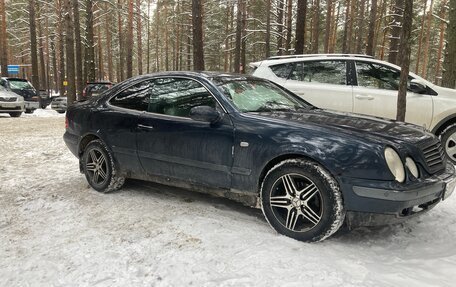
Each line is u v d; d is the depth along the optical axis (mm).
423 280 2934
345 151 3357
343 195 3363
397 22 16297
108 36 43344
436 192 3494
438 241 3676
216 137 4008
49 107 27562
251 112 4094
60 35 33719
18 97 17422
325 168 3436
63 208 4594
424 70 33938
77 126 5355
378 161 3254
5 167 6664
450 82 9352
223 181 4051
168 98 4562
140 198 4887
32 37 27156
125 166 4895
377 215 3307
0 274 3139
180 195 5004
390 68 7078
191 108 4297
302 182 3588
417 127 4180
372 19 21250
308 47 34844
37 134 10898
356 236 3758
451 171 3857
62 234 3854
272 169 3670
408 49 6129
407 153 3412
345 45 29078
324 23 36562
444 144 6699
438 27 38594
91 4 27578
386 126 3895
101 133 5020
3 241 3742
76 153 5461
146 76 4914
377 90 7008
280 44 24469
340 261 3186
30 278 3055
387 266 3164
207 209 4465
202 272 3035
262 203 3777
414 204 3312
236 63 26406
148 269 3121
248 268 3074
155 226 3965
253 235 3691
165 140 4391
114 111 4957
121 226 3996
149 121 4555
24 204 4777
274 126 3750
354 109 7074
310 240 3512
